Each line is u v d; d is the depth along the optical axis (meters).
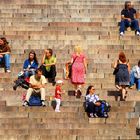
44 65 57.91
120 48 64.00
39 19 68.44
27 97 54.03
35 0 72.56
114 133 50.91
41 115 53.00
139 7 72.25
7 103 55.69
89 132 51.06
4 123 51.44
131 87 58.41
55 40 64.62
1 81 58.28
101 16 69.88
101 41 65.00
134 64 61.66
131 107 54.19
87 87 57.84
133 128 51.66
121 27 65.69
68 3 72.56
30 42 64.25
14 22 67.50
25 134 50.50
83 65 56.34
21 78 57.59
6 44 60.03
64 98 55.91
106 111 52.59
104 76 59.72
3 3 71.50
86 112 53.28
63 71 58.69
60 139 50.19
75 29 66.94
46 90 57.41
